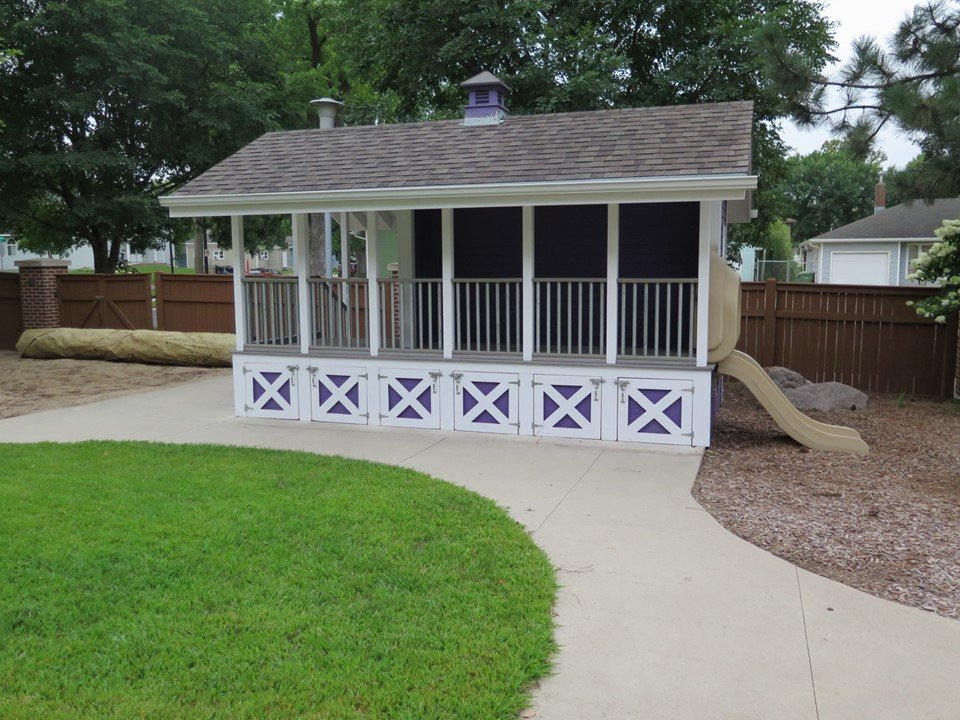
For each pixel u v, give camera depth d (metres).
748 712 2.97
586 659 3.36
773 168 19.48
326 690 3.03
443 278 8.16
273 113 20.02
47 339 14.31
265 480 6.00
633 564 4.45
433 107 20.72
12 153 17.53
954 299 9.62
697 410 7.40
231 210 8.41
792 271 35.56
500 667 3.20
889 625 3.69
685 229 8.92
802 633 3.61
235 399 8.98
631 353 8.57
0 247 41.66
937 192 8.81
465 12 17.16
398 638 3.45
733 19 16.92
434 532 4.82
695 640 3.54
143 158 19.53
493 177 7.60
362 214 11.06
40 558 4.26
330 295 8.91
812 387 10.18
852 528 5.06
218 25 20.34
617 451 7.29
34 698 2.96
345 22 21.33
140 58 17.48
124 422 8.69
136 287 15.29
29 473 6.14
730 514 5.38
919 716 2.95
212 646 3.35
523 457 7.04
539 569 4.26
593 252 9.24
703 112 8.41
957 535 4.92
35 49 17.33
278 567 4.20
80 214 18.02
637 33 18.75
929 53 8.66
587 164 7.51
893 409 9.80
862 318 10.90
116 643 3.37
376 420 8.47
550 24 17.28
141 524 4.85
